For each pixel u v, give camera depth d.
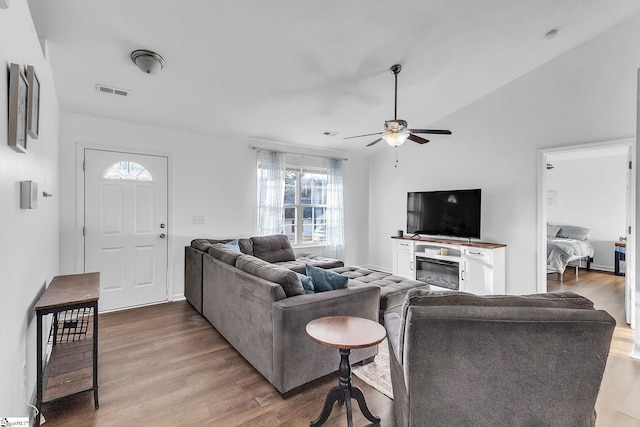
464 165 4.71
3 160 1.26
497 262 4.08
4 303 1.28
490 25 2.93
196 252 3.67
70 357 2.28
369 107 4.19
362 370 2.41
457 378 1.24
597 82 3.48
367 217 6.34
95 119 3.62
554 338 1.17
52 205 2.78
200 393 2.09
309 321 2.07
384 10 2.47
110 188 3.71
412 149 5.47
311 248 5.59
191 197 4.28
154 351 2.68
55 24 2.18
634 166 3.27
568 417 1.24
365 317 2.36
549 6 2.83
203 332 3.10
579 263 6.04
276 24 2.45
